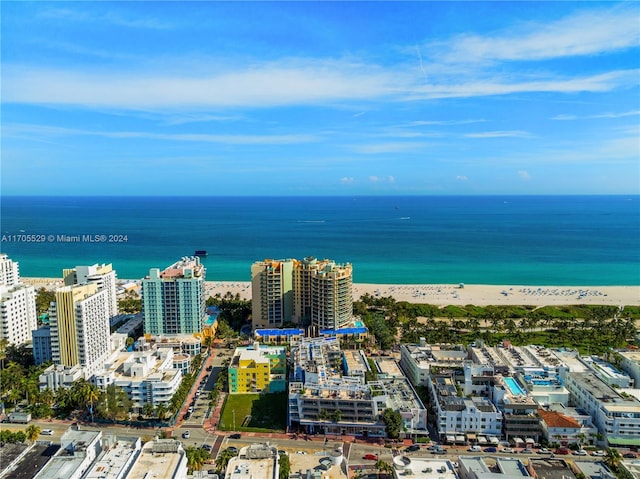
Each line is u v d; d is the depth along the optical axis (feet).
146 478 428.97
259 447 473.26
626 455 593.01
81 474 447.83
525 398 653.30
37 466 459.32
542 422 631.97
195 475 469.57
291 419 648.79
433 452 599.98
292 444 613.93
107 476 430.61
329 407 642.22
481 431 632.38
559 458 589.73
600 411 629.10
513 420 622.54
